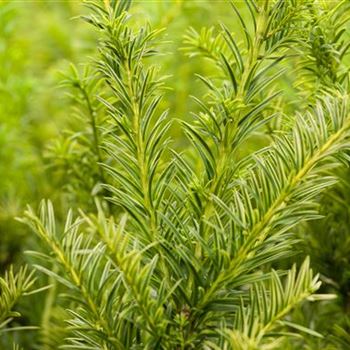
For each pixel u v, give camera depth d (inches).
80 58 54.4
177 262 30.1
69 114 51.3
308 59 34.7
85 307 29.5
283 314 27.7
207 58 38.4
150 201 30.9
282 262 40.1
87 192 42.5
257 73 31.4
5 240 48.1
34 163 50.3
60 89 55.8
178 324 29.1
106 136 40.8
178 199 31.2
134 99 31.1
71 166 42.4
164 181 31.2
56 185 48.8
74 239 29.4
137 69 31.5
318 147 28.6
